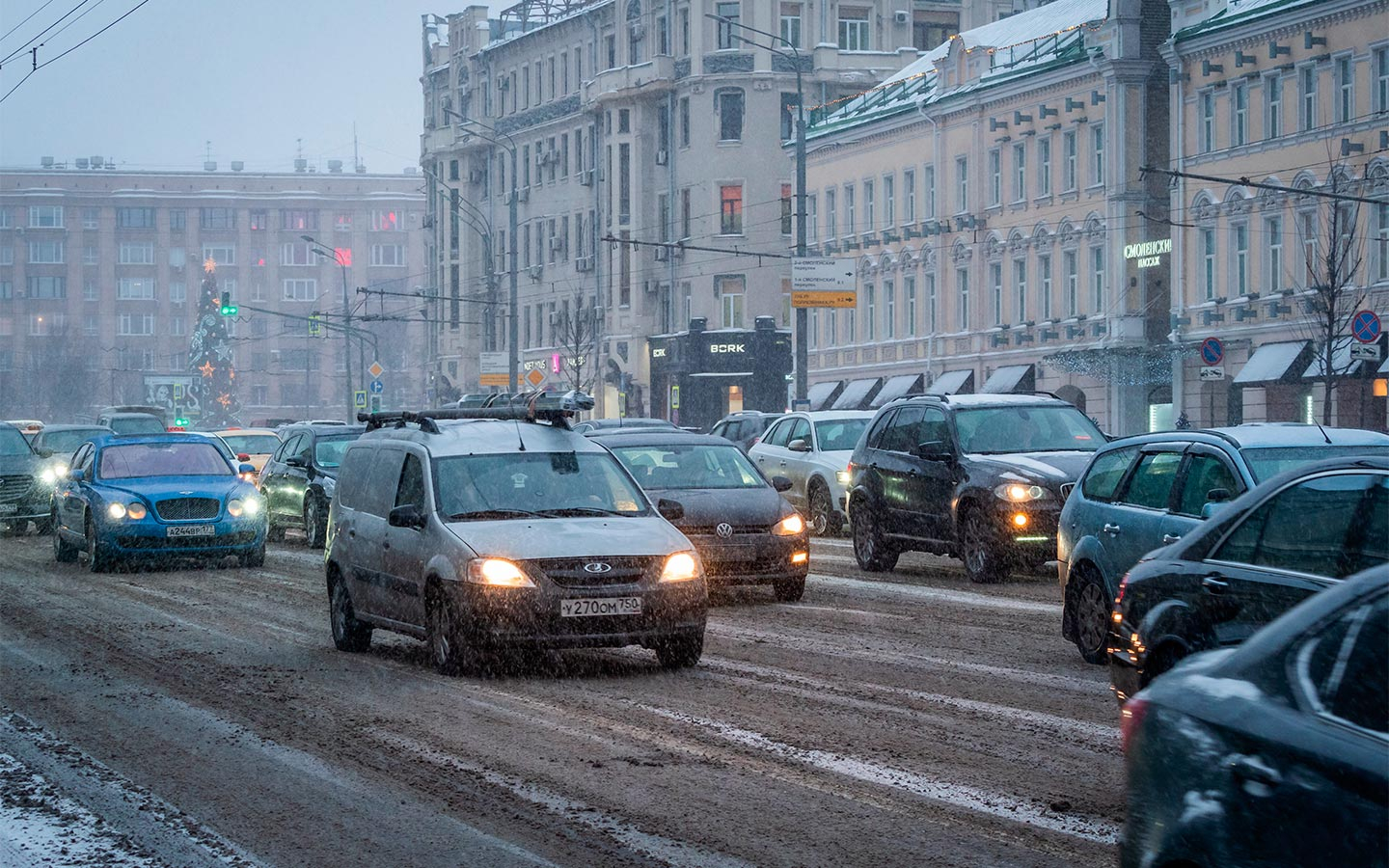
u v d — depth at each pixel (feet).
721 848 23.99
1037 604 56.29
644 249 271.90
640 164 271.69
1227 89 166.50
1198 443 37.78
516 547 40.73
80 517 78.33
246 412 564.30
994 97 199.41
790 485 62.34
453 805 27.04
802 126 154.71
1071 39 190.80
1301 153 157.28
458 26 335.26
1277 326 159.02
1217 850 13.96
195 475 80.43
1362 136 150.41
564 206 296.51
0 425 107.34
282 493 98.48
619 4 278.87
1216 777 14.20
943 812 25.95
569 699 37.68
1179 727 14.80
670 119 266.98
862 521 71.15
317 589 66.85
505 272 319.27
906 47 262.47
